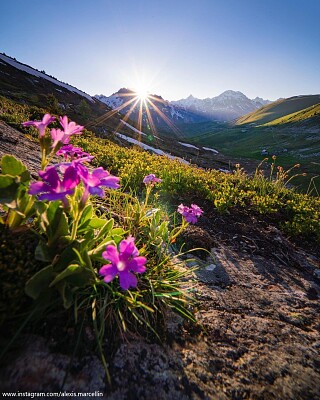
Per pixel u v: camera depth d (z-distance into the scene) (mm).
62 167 1518
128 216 3176
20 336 1526
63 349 1547
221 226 4777
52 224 1843
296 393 1724
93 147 9820
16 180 1795
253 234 4684
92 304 1712
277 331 2312
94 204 3342
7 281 1576
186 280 2730
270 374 1833
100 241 2268
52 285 1601
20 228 1956
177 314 2170
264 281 3207
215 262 3371
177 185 5938
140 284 2176
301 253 4426
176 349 1848
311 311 2770
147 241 2748
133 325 1882
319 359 2080
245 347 2041
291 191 7812
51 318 1668
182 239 3602
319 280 3607
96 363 1545
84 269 1676
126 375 1545
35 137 9148
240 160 65188
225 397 1600
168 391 1536
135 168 6562
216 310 2402
